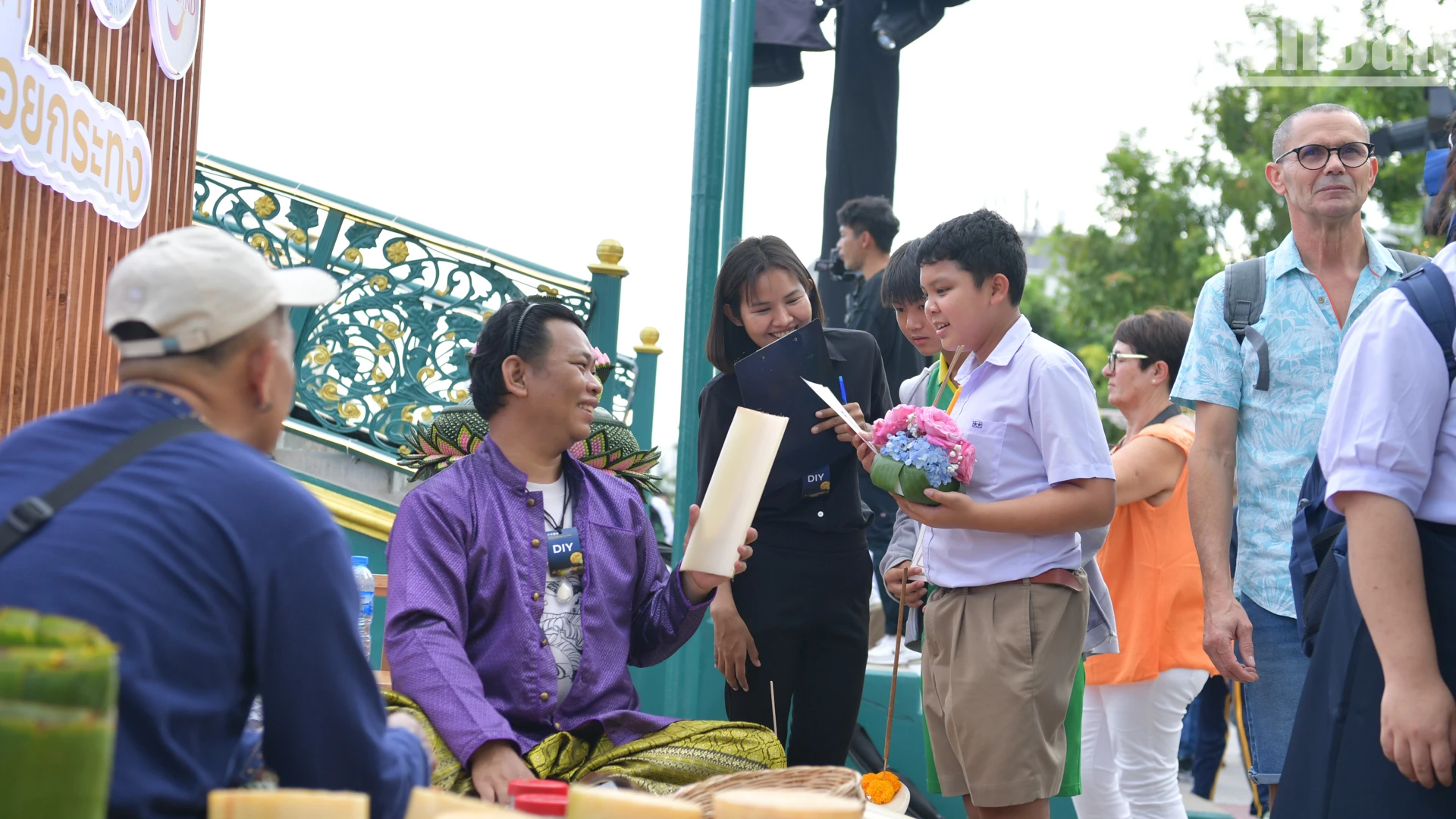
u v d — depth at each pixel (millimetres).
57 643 1159
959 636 2924
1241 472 3270
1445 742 1959
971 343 3004
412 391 5574
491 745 2510
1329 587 2342
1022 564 2857
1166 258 19359
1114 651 3234
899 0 7129
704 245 4883
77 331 3965
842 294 6844
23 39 3393
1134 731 3930
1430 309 2080
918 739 4793
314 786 1603
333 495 5371
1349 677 2135
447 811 1665
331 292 1751
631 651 3023
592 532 2926
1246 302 3250
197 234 1650
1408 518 2047
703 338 4848
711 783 1942
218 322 1603
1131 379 4137
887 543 5535
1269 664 3143
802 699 3451
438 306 5633
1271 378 3193
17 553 1443
